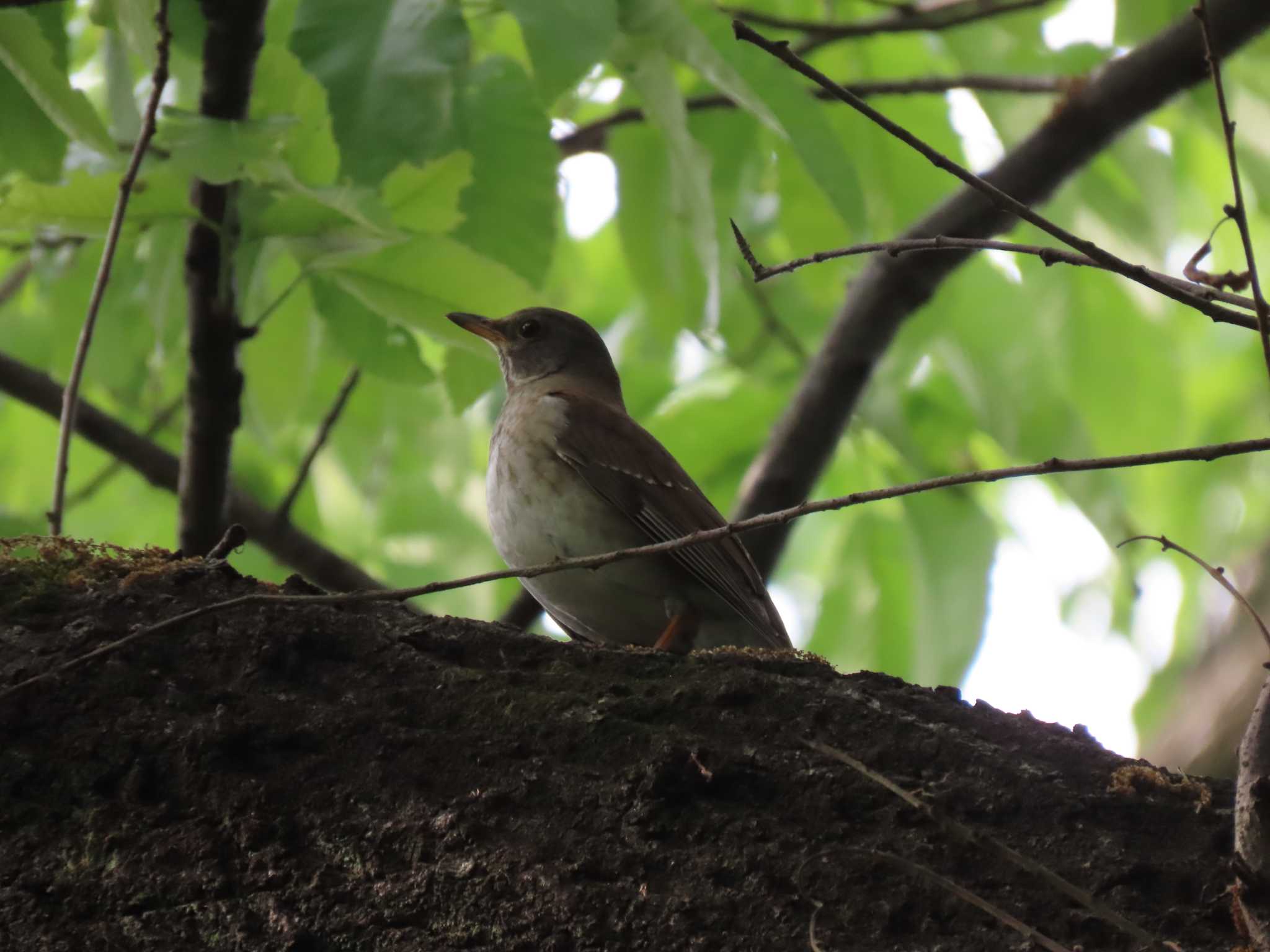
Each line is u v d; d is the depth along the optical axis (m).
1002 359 12.84
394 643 5.62
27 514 14.55
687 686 5.50
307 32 8.12
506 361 12.59
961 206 11.90
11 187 8.41
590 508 10.41
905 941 4.76
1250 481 17.17
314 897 4.89
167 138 8.30
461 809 5.06
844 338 12.25
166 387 15.25
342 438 14.60
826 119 9.27
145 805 5.06
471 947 4.79
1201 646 15.81
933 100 12.46
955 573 13.19
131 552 6.11
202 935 4.82
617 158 12.23
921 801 5.09
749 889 4.89
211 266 9.24
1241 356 17.59
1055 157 11.70
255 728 5.21
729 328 14.27
